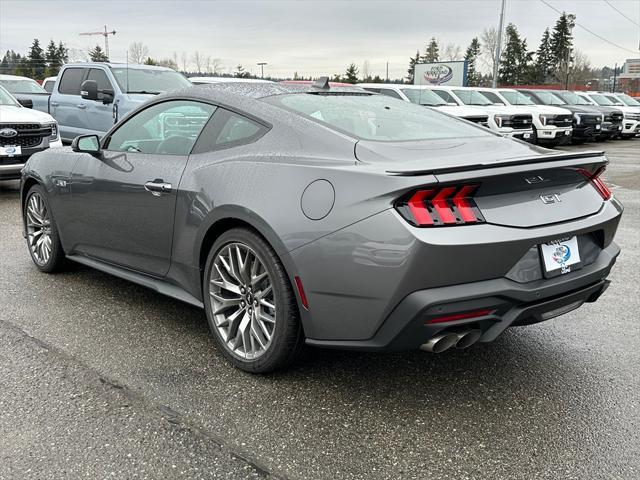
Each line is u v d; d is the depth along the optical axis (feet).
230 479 7.22
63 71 37.76
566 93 71.00
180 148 11.28
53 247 14.74
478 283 8.09
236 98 10.81
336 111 10.52
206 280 10.42
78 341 11.17
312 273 8.52
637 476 7.37
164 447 7.83
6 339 11.18
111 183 12.22
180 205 10.61
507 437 8.21
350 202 8.17
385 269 7.86
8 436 8.01
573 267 9.05
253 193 9.26
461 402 9.16
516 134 52.08
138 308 13.01
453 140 10.00
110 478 7.20
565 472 7.45
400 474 7.38
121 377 9.75
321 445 7.96
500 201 8.40
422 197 7.85
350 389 9.50
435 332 8.02
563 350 11.17
